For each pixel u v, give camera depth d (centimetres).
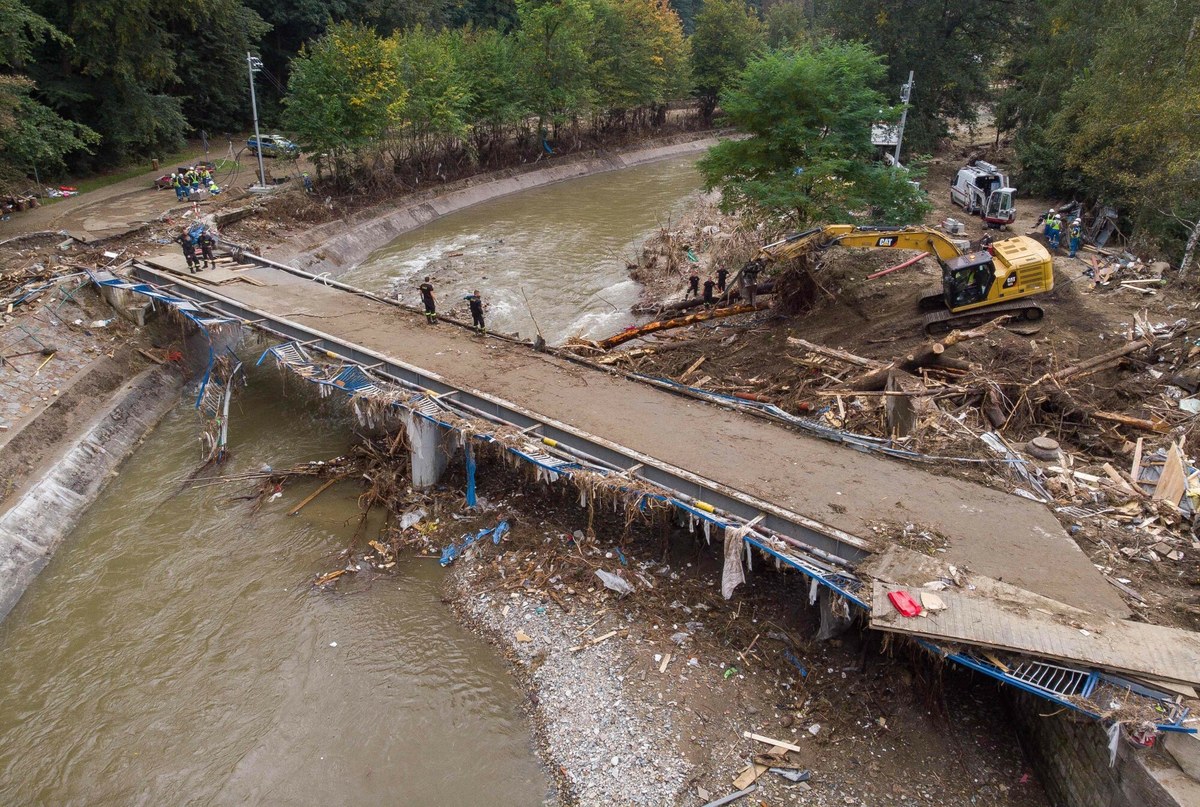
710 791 1225
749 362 2530
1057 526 1480
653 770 1265
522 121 6347
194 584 1753
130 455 2280
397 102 4516
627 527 1759
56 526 1909
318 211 4322
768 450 1783
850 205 2583
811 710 1353
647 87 6950
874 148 2770
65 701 1468
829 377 2228
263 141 5303
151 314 2802
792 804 1197
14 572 1739
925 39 4366
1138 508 1534
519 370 2248
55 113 3862
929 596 1248
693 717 1351
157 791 1300
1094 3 4150
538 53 5991
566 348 2566
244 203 4088
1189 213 2741
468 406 2003
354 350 2319
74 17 4047
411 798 1277
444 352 2373
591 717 1375
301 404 2561
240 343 2964
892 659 1395
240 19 5416
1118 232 3244
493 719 1413
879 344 2428
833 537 1427
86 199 4038
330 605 1683
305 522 1948
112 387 2458
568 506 1939
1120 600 1266
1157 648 1123
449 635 1600
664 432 1869
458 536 1875
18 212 3709
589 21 6172
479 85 5534
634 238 4409
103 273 2886
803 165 2669
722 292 2986
